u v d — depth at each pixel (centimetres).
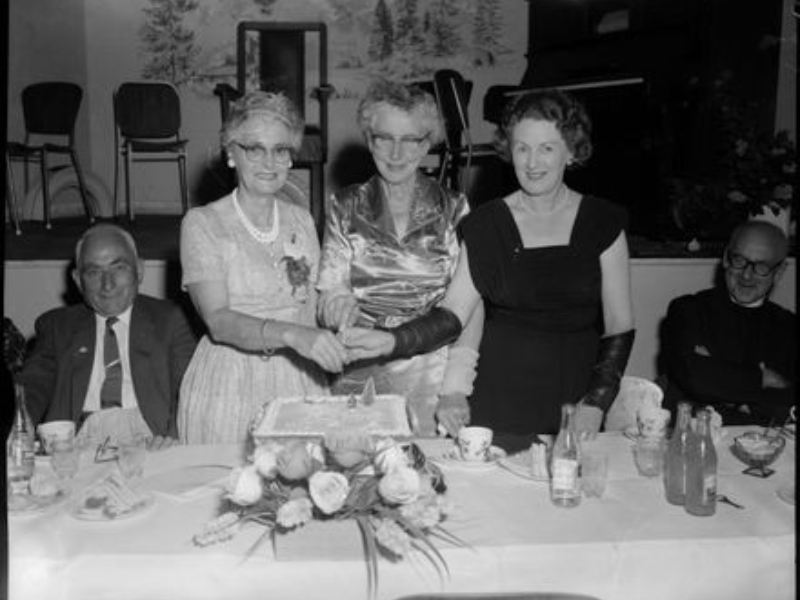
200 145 737
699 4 474
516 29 726
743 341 276
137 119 615
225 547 148
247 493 144
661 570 149
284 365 226
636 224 481
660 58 487
